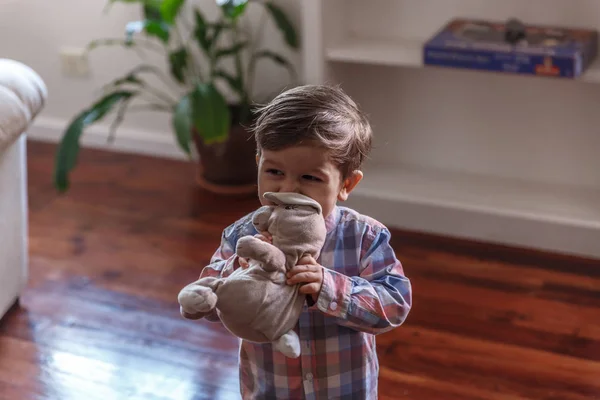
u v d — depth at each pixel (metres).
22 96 1.88
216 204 2.76
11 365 2.01
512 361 2.01
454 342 2.08
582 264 2.38
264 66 2.85
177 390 1.93
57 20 3.04
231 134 2.68
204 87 2.53
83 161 3.09
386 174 2.70
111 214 2.72
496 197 2.54
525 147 2.59
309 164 1.10
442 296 2.27
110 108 2.62
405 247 2.50
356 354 1.28
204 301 1.06
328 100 1.15
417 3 2.51
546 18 2.38
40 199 2.82
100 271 2.40
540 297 2.25
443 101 2.62
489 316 2.18
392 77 2.64
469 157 2.67
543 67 2.15
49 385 1.95
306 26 2.45
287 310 1.11
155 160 3.09
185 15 2.86
